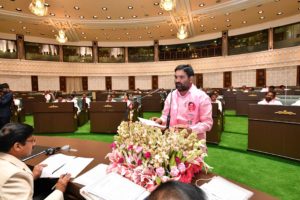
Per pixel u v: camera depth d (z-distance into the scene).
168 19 12.48
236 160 3.70
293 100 5.09
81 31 14.44
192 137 1.30
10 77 14.93
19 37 14.98
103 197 1.10
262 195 1.15
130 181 1.24
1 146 1.35
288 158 3.61
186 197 0.47
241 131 5.78
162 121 2.11
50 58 16.28
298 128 3.48
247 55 14.26
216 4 10.68
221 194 1.13
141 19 12.67
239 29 14.45
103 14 12.02
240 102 8.06
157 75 17.39
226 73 15.24
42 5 6.76
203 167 1.45
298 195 2.51
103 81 17.67
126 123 1.51
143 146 1.25
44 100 9.55
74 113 6.02
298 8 11.08
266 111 3.84
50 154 1.94
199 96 2.05
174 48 16.97
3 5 10.57
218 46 15.51
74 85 17.30
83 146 2.19
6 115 4.69
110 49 17.48
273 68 13.38
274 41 13.20
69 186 1.40
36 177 1.51
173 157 1.21
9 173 1.22
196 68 16.34
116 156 1.39
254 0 10.05
